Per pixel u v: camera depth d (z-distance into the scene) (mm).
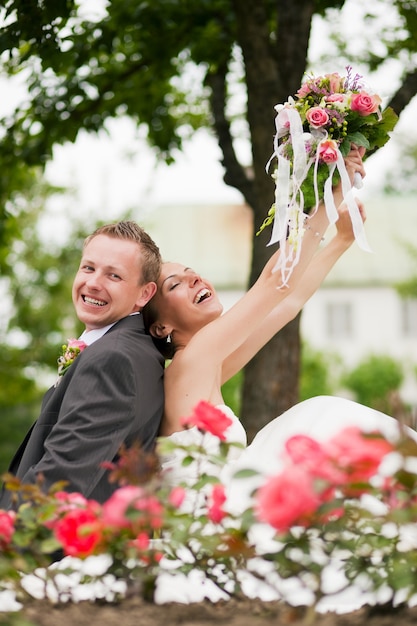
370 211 36969
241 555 2346
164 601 2502
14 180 8883
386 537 2281
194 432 3799
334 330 34406
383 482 2240
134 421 3641
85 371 3646
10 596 2484
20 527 2480
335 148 3736
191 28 7609
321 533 2219
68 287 19312
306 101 3873
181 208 36844
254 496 2189
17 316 18562
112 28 7340
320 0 7484
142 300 4074
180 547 2381
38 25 5949
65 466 3426
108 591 2479
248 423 6922
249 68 6664
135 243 4035
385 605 2275
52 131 8047
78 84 7906
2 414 19969
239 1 6582
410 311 34250
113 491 3502
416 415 2197
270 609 2387
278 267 3785
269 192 6648
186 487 2408
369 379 30688
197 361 3941
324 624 2230
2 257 10844
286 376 6910
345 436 2178
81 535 2256
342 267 34688
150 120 8688
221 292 34312
